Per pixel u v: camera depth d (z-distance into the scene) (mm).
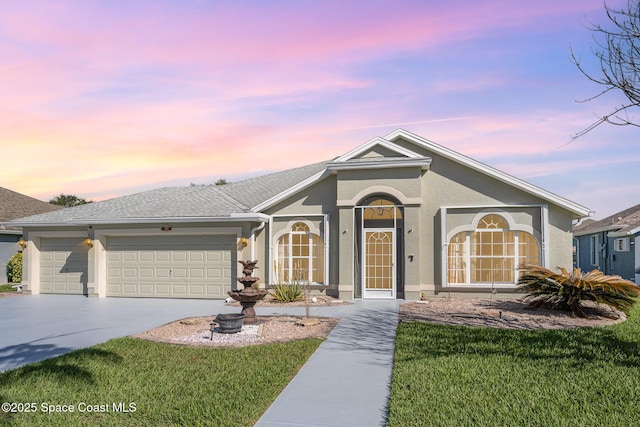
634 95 7508
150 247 18891
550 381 7059
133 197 23047
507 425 5500
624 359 8297
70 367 8117
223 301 17547
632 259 24812
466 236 17109
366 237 18016
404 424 5578
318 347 9547
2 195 30000
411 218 16984
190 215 18125
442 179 17312
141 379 7422
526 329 11148
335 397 6684
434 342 9695
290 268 18453
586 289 13023
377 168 17219
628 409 5984
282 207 18625
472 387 6816
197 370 7891
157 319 13453
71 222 18969
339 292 17203
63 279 20219
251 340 10195
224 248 18203
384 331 11133
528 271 15070
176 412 6051
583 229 35062
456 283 17062
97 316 14078
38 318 13781
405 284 16938
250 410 6121
